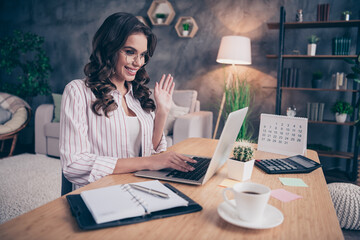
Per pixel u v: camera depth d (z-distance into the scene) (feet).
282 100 11.51
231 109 11.12
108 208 2.02
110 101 3.46
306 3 10.89
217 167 3.08
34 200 7.46
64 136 3.16
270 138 4.20
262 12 11.50
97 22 14.25
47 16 15.31
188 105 10.78
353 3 10.34
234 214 2.06
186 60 12.84
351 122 9.86
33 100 16.05
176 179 2.80
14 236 1.79
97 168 2.97
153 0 12.92
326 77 10.88
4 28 16.55
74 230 1.88
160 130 4.22
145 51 3.47
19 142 14.48
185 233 1.86
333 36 10.64
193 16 12.55
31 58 15.89
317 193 2.63
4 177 9.22
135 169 3.05
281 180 2.95
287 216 2.14
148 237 1.81
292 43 11.17
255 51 11.73
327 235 1.88
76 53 14.89
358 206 5.49
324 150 10.33
